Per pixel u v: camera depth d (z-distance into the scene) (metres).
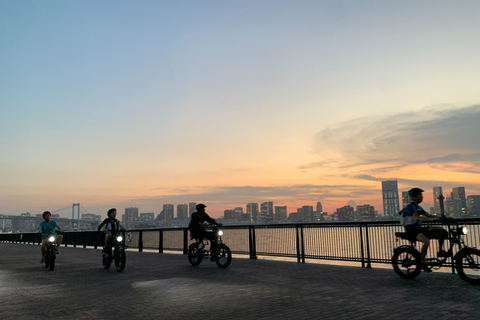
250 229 15.30
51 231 13.23
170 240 19.03
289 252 13.94
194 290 8.30
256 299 7.30
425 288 7.97
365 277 9.69
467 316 5.76
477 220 8.97
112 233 12.43
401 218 9.33
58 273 11.69
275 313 6.22
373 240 11.55
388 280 9.10
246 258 15.25
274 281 9.39
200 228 12.68
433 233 8.76
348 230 12.32
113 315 6.23
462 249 8.52
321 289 8.20
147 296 7.73
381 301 6.88
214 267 12.45
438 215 9.73
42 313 6.41
